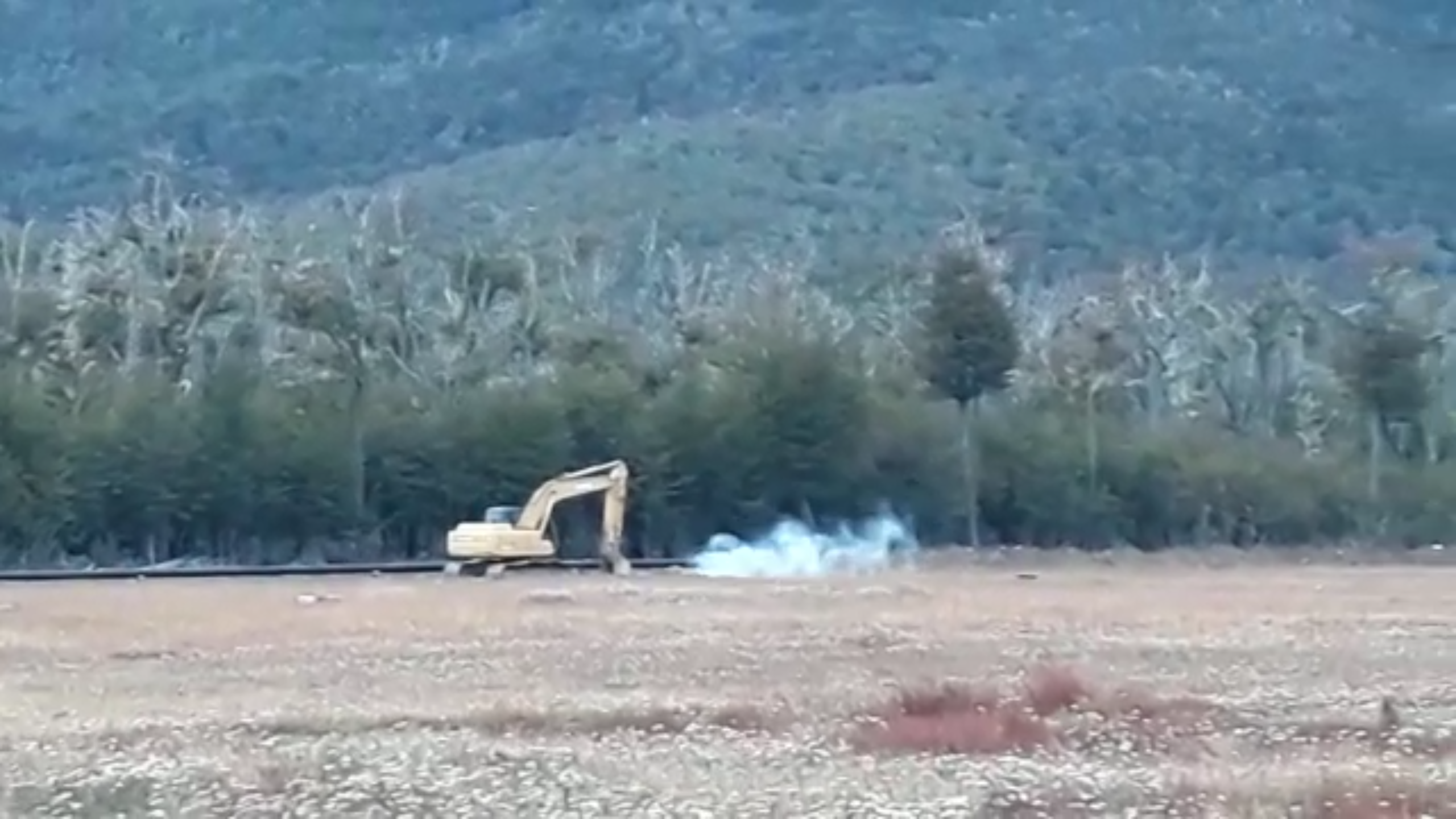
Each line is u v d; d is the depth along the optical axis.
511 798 93.62
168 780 98.50
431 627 187.50
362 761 104.06
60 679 147.75
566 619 195.88
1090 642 172.12
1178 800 93.12
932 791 96.06
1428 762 105.38
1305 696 131.88
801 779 99.31
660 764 103.50
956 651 162.88
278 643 172.75
